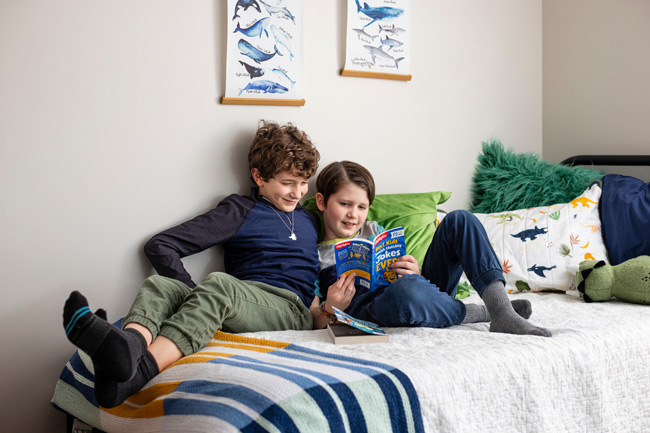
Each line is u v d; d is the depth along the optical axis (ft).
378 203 7.63
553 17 9.64
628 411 5.08
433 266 5.99
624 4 8.72
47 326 5.77
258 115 6.94
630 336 5.23
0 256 5.53
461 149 8.89
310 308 6.31
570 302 6.73
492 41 9.17
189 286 6.05
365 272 5.73
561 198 8.20
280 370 4.05
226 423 3.60
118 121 6.05
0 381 5.57
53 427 5.86
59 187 5.77
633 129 8.74
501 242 7.66
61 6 5.71
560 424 4.58
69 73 5.77
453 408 4.12
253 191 6.72
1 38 5.46
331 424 3.63
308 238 6.71
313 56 7.34
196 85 6.50
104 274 6.04
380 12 7.82
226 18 6.63
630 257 7.20
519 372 4.44
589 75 9.22
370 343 4.98
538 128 9.82
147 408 4.32
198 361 4.52
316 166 6.74
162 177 6.32
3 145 5.50
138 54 6.13
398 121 8.18
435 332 5.18
